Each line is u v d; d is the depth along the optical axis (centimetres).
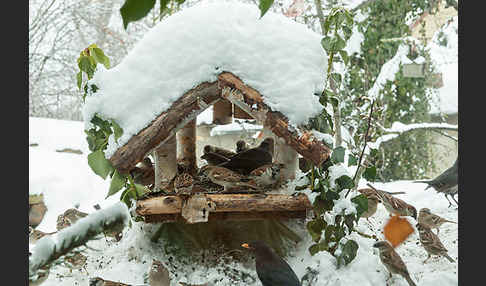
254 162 473
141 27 1513
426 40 1080
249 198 437
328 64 475
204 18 459
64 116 1536
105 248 502
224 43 445
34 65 1463
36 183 732
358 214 434
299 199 443
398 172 1105
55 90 1516
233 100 440
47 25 1456
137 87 444
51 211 714
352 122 679
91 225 379
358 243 478
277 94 433
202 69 439
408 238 552
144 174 545
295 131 427
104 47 1527
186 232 489
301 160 545
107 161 436
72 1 1468
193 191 468
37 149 870
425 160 1109
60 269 470
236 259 470
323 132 451
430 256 503
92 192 775
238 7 469
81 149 912
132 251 484
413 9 1053
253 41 450
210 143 789
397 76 1051
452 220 610
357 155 546
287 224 494
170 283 444
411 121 1057
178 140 546
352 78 1035
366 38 1041
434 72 1059
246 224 491
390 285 435
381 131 726
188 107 437
